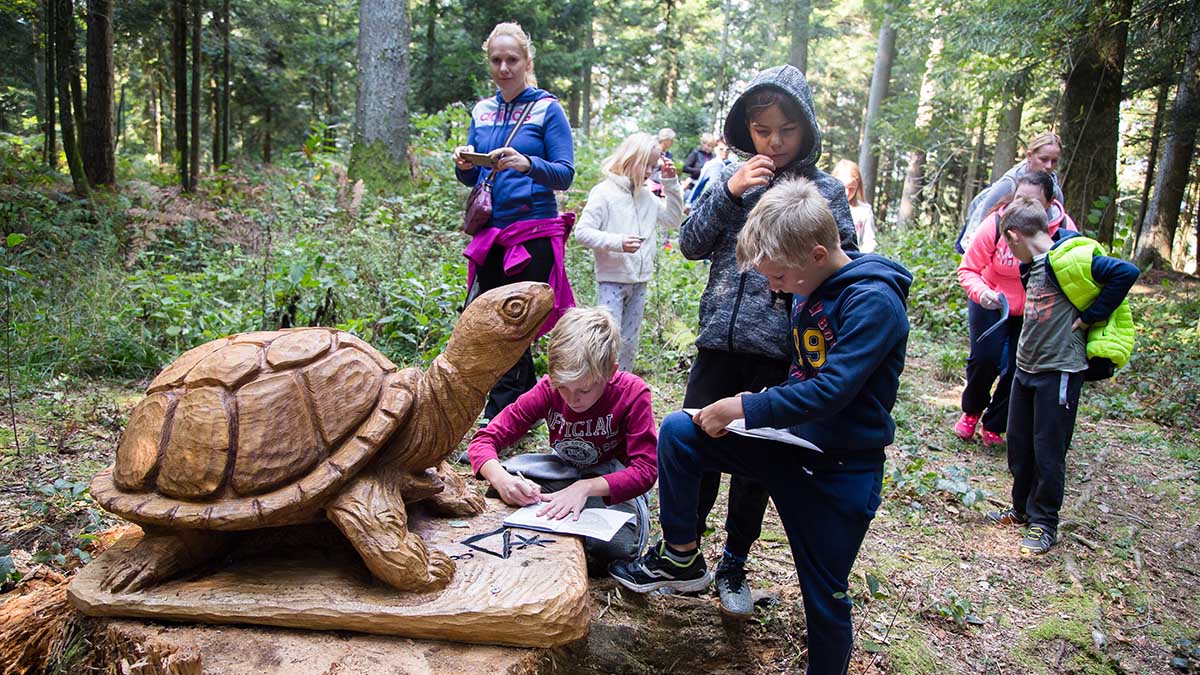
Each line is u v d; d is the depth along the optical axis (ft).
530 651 5.96
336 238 20.27
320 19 74.64
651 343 18.30
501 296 6.48
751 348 7.66
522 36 11.16
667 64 81.56
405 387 6.54
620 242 12.68
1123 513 12.51
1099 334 10.52
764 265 6.29
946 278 25.64
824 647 6.68
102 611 5.95
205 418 6.01
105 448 10.81
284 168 39.04
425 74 49.90
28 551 8.15
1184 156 44.75
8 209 19.21
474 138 11.71
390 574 5.96
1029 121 45.91
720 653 7.88
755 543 10.14
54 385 12.65
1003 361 13.96
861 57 75.82
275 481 5.90
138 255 18.62
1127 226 22.25
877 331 5.97
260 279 16.94
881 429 6.44
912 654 8.30
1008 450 11.51
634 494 7.86
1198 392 18.28
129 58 50.16
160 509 5.90
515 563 6.58
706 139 33.99
